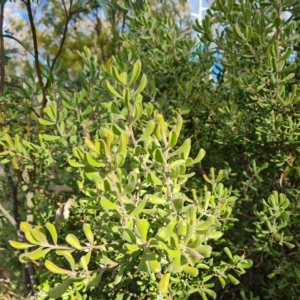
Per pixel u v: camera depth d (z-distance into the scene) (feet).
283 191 5.67
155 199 3.14
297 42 5.65
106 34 12.14
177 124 2.98
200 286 4.34
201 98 6.36
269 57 4.82
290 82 5.52
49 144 5.58
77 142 5.21
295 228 5.49
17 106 6.15
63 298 4.38
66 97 5.48
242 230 5.74
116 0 7.82
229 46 5.54
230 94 6.61
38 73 5.16
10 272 8.25
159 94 6.81
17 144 5.14
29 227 2.81
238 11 5.49
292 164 5.74
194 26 5.64
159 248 2.77
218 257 5.50
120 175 2.97
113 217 3.84
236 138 5.73
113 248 3.72
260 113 5.57
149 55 7.23
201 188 5.72
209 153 6.77
